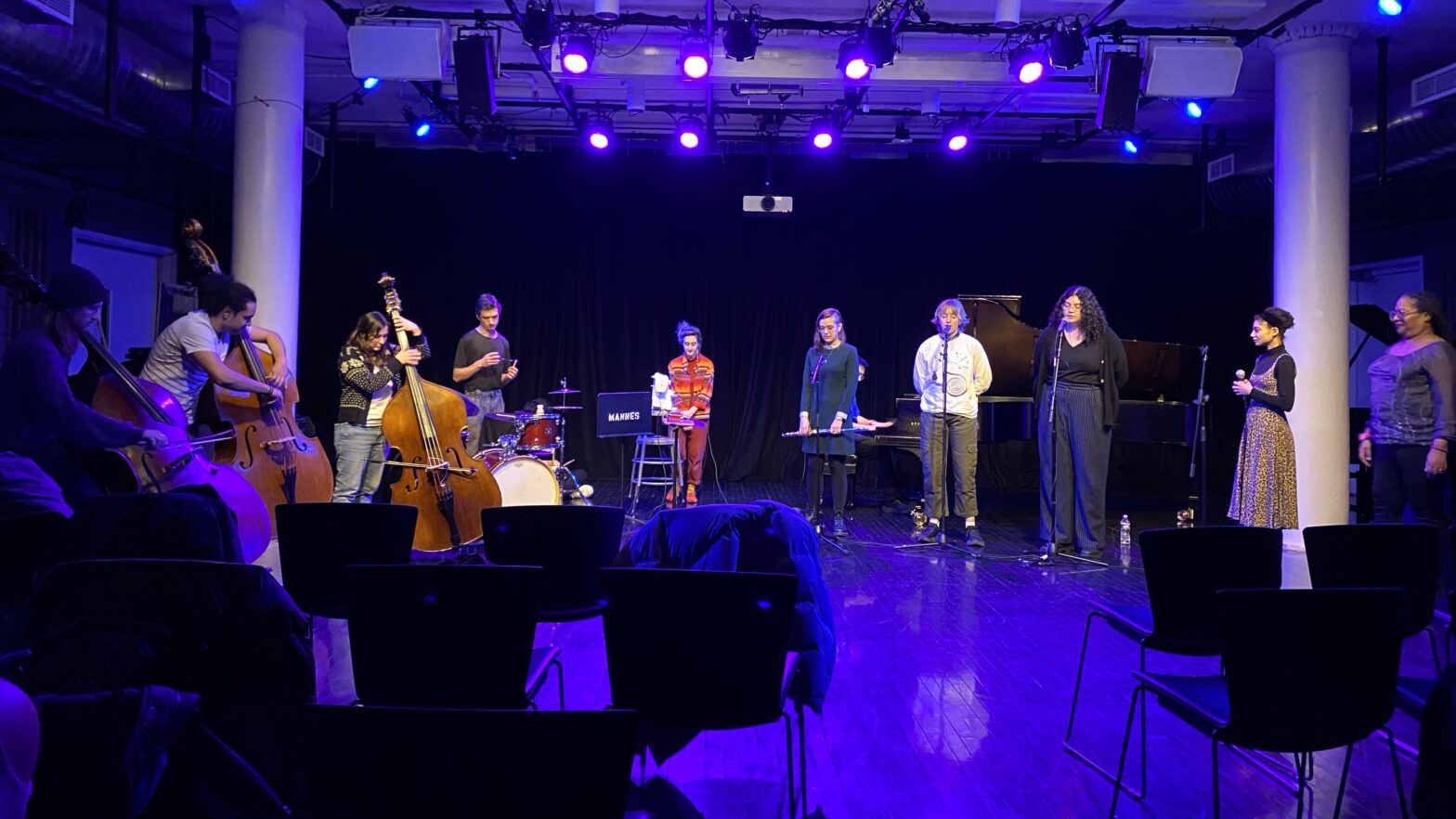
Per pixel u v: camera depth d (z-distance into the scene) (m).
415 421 4.93
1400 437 5.00
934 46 8.19
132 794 1.41
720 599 2.23
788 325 11.31
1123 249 11.20
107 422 3.53
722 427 11.29
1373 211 8.70
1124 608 3.15
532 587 2.21
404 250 11.12
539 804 1.39
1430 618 3.06
